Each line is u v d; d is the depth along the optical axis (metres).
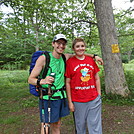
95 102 2.17
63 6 7.27
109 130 3.02
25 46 18.34
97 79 2.34
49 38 6.89
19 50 18.11
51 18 6.72
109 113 3.87
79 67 2.14
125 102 4.48
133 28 7.79
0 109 4.64
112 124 3.28
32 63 2.16
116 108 4.17
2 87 8.42
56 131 2.41
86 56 2.31
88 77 2.15
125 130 2.99
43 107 2.10
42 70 2.10
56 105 2.14
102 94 5.09
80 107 2.17
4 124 3.53
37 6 6.48
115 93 4.83
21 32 8.55
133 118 3.52
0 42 17.62
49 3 7.17
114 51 4.80
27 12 7.22
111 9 4.91
